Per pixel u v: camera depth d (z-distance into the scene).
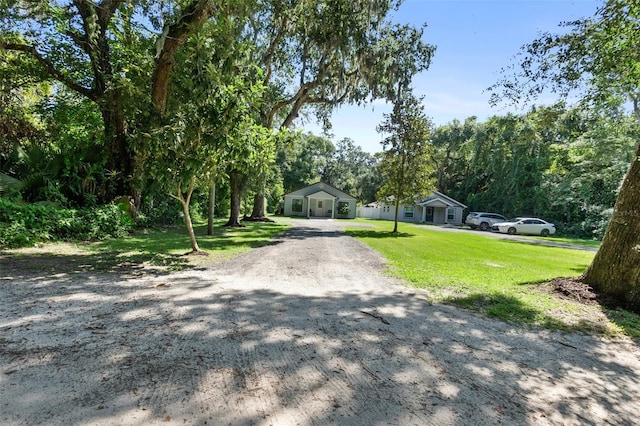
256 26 13.63
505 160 29.75
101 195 12.24
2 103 13.89
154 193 14.43
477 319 4.15
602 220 20.17
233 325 3.55
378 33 15.16
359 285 5.65
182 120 6.73
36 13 10.39
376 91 16.34
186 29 9.61
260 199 23.31
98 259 6.83
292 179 43.53
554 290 5.43
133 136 6.83
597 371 2.96
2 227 7.71
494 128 30.48
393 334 3.51
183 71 7.58
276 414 2.07
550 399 2.45
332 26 13.79
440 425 2.05
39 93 16.77
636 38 4.90
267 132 7.95
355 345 3.18
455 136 36.50
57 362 2.60
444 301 4.84
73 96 16.22
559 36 5.52
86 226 9.66
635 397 2.55
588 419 2.23
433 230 20.73
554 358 3.18
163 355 2.79
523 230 23.42
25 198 10.64
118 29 12.23
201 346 3.00
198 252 8.20
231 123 6.84
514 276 6.74
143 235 11.64
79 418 1.94
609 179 19.25
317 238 13.26
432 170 16.66
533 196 27.09
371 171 50.59
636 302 4.75
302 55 16.83
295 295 4.86
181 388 2.31
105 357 2.71
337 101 18.11
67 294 4.39
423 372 2.72
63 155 11.90
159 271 6.04
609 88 5.90
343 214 36.75
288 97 19.11
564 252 12.26
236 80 7.01
